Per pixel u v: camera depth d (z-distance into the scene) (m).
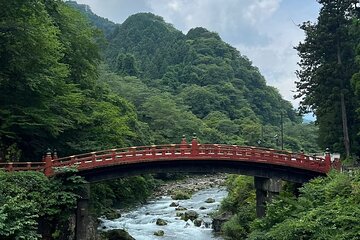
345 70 43.34
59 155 38.72
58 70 35.62
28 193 26.58
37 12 32.28
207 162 36.25
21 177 27.03
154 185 75.12
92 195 41.84
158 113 95.19
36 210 23.80
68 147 39.41
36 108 32.72
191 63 174.00
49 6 40.28
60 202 28.47
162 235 41.84
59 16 44.75
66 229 30.05
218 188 78.19
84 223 31.39
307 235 22.39
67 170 29.92
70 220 30.41
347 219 21.64
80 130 40.84
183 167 36.12
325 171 36.16
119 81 105.19
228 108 141.88
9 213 20.44
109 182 47.91
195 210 54.78
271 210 27.45
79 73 45.69
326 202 25.69
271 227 26.05
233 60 189.88
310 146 119.19
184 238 40.66
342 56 44.09
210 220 47.50
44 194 27.83
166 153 34.56
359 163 41.50
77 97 38.16
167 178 86.56
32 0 31.41
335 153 45.88
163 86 150.38
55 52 35.75
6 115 32.03
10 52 31.05
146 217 50.75
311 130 129.12
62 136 38.88
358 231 20.69
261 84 182.12
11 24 30.11
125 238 37.41
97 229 39.47
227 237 39.25
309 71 46.38
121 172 34.56
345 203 24.06
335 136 46.09
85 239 31.31
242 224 38.88
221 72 165.38
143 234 42.09
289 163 36.00
